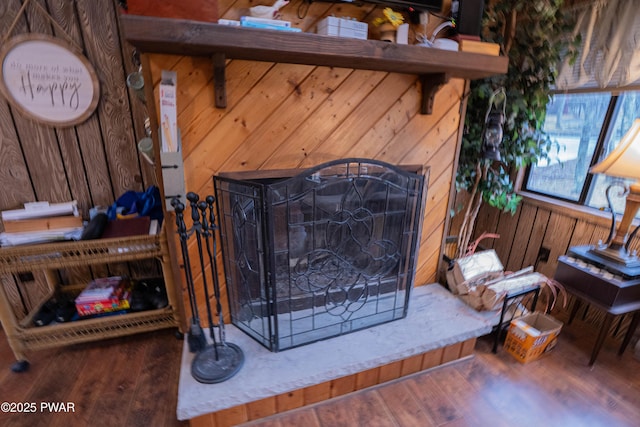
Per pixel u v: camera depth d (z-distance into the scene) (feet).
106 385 4.76
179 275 4.66
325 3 4.20
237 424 4.21
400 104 4.87
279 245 4.33
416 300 5.77
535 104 5.89
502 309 5.29
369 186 4.57
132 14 3.01
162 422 4.22
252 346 4.67
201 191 4.28
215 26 3.11
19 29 4.62
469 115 5.94
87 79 5.04
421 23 4.60
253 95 4.11
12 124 4.92
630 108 5.58
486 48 4.45
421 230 5.72
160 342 5.66
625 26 5.16
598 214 5.91
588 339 5.91
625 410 4.51
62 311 5.21
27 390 4.65
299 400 4.42
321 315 5.06
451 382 4.97
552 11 5.40
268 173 4.42
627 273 4.83
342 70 4.40
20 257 4.42
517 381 4.99
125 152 5.55
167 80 3.66
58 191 5.45
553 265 6.68
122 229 4.90
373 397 4.70
